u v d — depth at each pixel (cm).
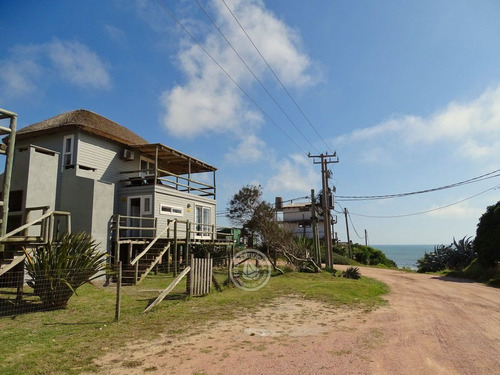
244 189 2350
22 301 1013
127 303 1042
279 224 2370
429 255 3594
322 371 538
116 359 571
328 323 873
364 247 5569
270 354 611
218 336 718
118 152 2147
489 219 2538
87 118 2061
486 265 2491
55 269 952
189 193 2288
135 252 1897
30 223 1012
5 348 616
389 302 1291
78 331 733
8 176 1096
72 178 1686
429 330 845
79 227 1606
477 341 752
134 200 2055
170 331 746
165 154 2275
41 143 2012
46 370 518
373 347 674
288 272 2161
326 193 2894
